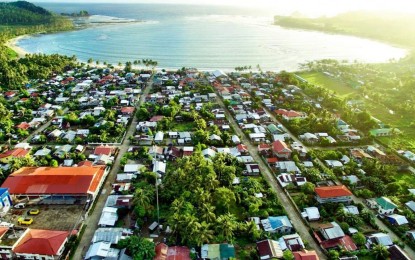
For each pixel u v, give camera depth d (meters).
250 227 104.44
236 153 155.38
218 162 134.12
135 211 111.56
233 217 107.00
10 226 105.44
